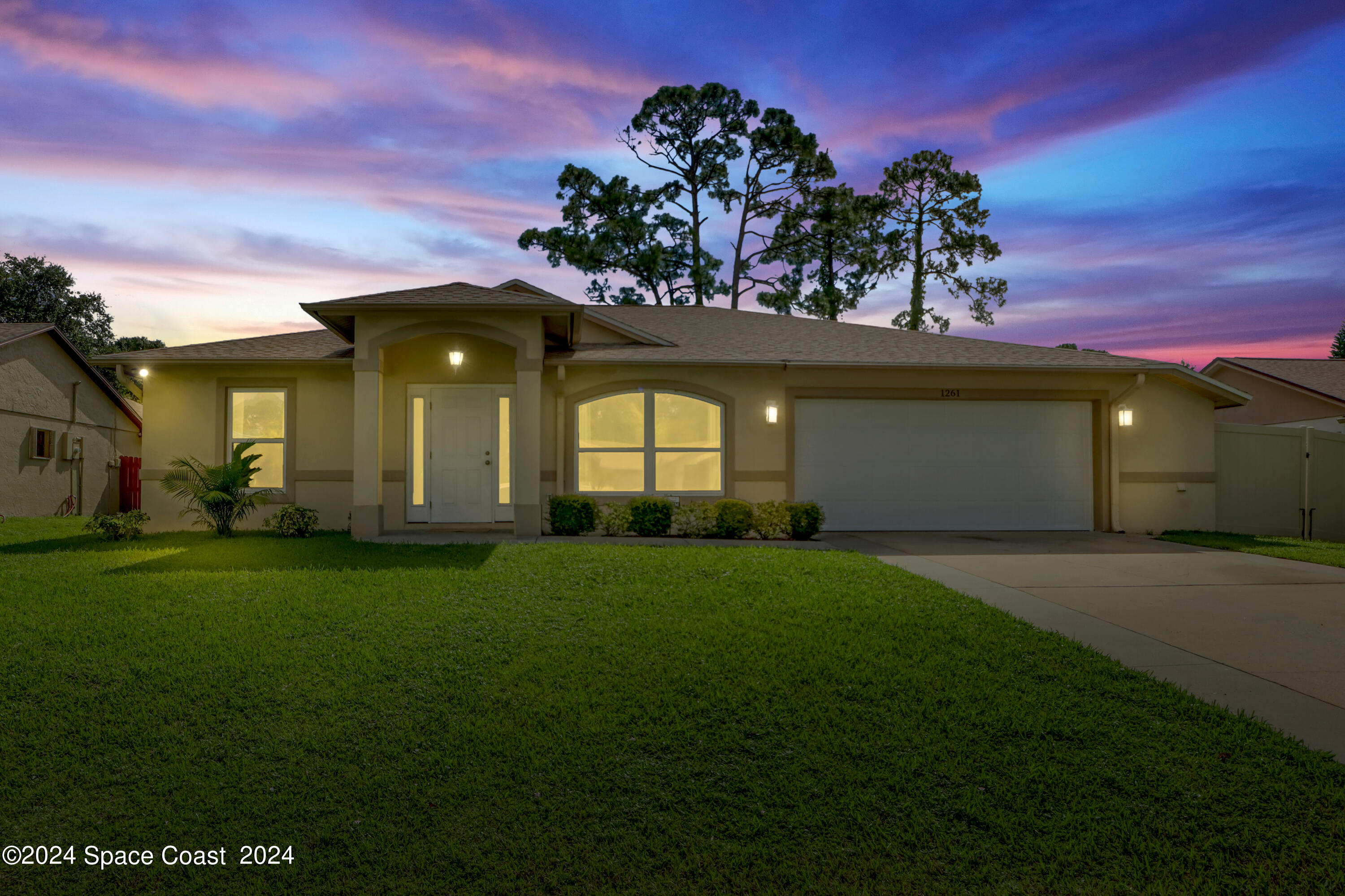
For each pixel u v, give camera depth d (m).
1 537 11.68
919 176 35.56
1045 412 13.50
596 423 12.76
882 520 13.16
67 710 4.37
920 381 13.22
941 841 3.11
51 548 10.12
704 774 3.66
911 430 13.27
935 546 11.17
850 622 6.17
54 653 5.29
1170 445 13.71
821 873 2.92
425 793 3.50
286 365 12.68
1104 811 3.30
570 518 11.35
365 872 2.93
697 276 32.22
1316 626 6.37
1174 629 6.24
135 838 3.15
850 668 5.02
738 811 3.34
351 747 3.94
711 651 5.36
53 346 18.86
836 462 13.11
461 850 3.05
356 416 11.14
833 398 13.10
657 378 12.75
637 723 4.18
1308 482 14.24
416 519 12.54
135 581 7.55
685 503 12.73
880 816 3.31
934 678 4.84
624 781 3.58
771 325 16.36
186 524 12.74
